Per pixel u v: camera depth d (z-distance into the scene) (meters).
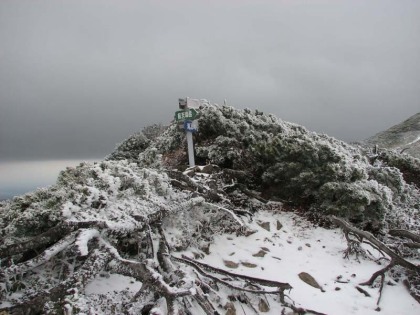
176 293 3.92
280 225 7.34
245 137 9.72
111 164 6.73
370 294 5.46
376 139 27.05
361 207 7.26
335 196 7.68
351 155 10.00
